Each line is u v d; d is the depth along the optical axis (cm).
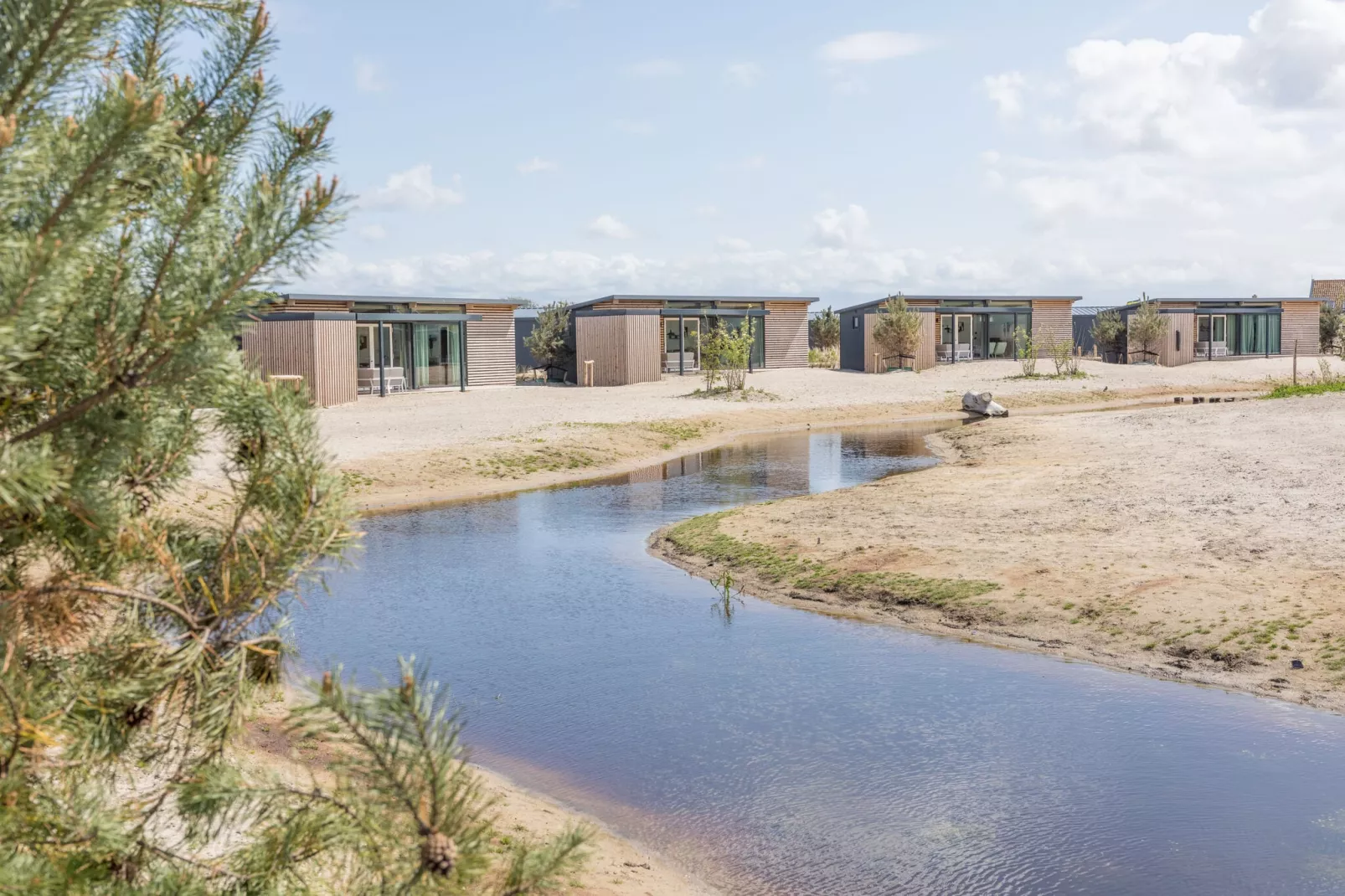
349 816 252
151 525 281
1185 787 798
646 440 3184
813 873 689
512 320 4934
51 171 214
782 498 2269
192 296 235
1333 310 6719
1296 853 688
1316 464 2009
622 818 780
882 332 5356
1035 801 783
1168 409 3344
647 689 1074
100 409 243
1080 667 1105
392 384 4456
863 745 909
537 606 1423
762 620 1343
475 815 235
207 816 264
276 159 268
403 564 1697
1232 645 1095
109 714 260
